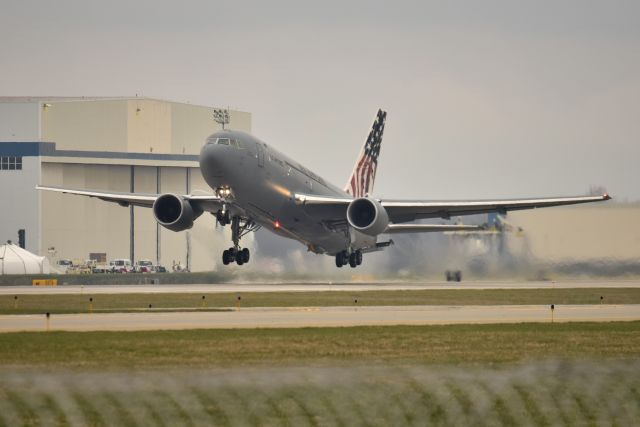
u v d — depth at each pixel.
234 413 82.00
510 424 83.19
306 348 117.62
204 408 83.06
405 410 84.19
